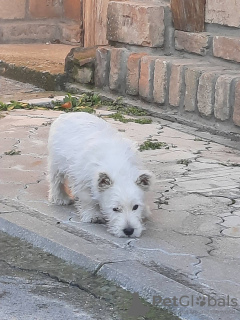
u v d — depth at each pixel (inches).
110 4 126.6
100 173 60.5
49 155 70.5
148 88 116.0
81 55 131.1
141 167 66.7
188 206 71.5
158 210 70.1
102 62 125.6
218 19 111.7
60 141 68.0
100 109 119.0
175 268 56.3
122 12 124.3
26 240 63.7
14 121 106.8
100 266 56.6
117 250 59.6
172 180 80.0
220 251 60.2
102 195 61.9
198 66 109.7
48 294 53.7
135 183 61.7
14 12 175.3
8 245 63.2
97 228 64.8
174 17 118.3
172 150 93.4
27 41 177.6
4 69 145.1
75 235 62.8
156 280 53.6
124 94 122.8
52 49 167.5
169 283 53.1
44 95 128.6
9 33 175.2
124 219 61.2
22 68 140.2
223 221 67.6
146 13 118.7
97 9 144.4
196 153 92.4
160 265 56.8
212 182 79.7
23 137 97.3
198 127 106.6
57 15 179.9
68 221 66.7
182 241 62.2
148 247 60.5
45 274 57.5
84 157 64.4
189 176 81.7
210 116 105.4
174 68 110.7
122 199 60.6
